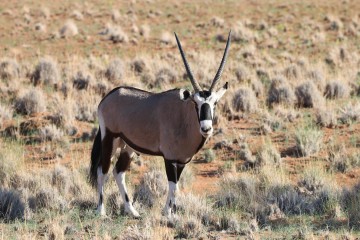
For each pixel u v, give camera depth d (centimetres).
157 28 12512
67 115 6075
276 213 3675
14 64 8319
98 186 3756
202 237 3284
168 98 3531
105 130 3788
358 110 5981
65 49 10488
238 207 3809
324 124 5806
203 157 5100
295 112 6112
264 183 4228
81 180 4281
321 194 3878
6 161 4644
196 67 8419
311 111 6322
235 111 6312
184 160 3538
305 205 3762
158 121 3538
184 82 7788
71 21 12469
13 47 10631
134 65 8531
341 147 5081
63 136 5647
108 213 3781
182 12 14188
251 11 14312
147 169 4809
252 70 8312
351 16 13362
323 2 15112
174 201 3541
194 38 11494
